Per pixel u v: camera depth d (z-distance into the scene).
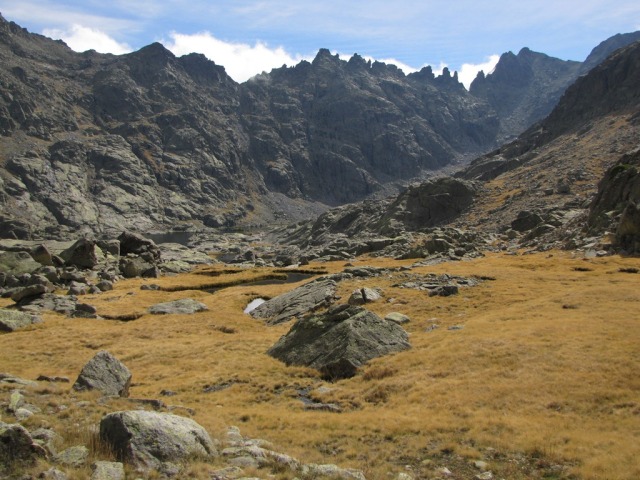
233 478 16.52
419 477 19.17
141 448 17.09
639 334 34.00
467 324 44.41
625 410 23.94
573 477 18.45
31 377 38.31
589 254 83.69
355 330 39.72
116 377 29.31
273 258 182.38
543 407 25.48
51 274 81.38
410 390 30.36
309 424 26.11
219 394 34.28
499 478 18.89
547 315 43.88
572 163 195.25
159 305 69.62
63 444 17.80
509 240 126.88
